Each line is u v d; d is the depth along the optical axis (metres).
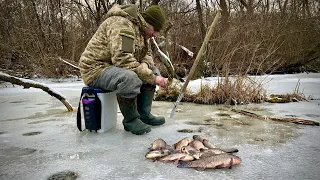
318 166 1.46
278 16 10.95
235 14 10.77
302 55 10.59
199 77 7.66
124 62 2.03
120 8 2.17
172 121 2.67
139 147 1.83
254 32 8.59
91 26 11.42
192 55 9.54
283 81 6.79
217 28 8.88
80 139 2.03
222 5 10.07
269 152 1.69
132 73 2.03
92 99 2.17
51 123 2.62
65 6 10.87
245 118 2.82
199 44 9.99
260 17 10.41
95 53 2.15
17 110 3.42
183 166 1.46
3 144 1.93
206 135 2.12
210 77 7.43
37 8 10.14
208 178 1.32
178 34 10.77
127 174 1.38
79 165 1.51
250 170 1.42
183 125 2.49
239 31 8.22
